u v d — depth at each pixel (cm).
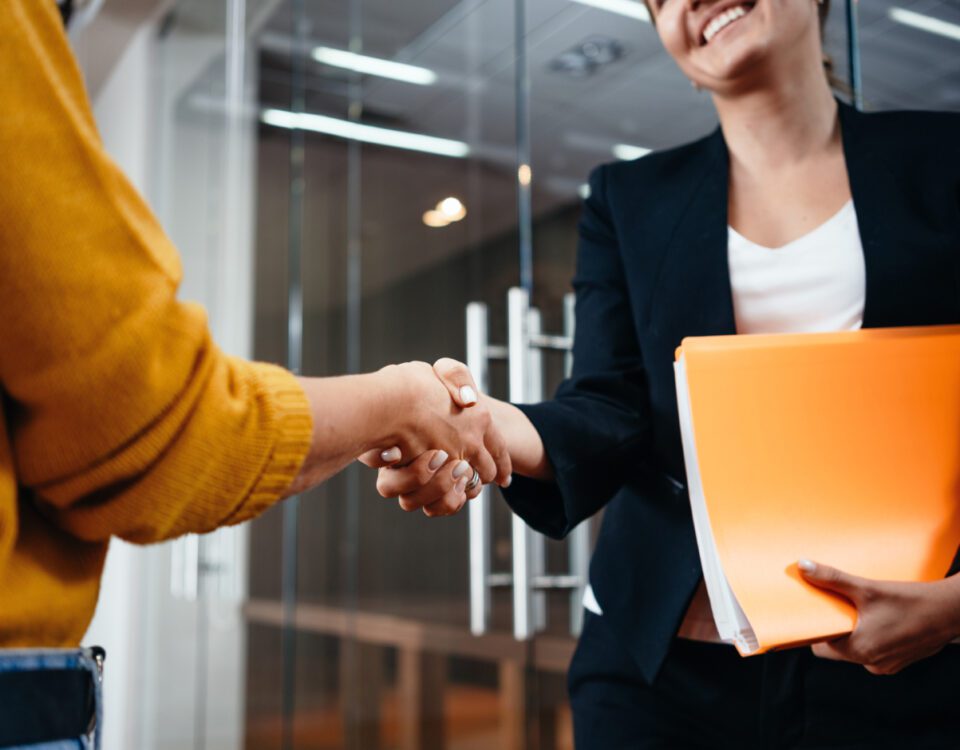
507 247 230
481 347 225
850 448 86
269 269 327
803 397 87
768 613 76
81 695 57
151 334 55
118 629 358
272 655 312
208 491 58
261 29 336
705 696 98
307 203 312
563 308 202
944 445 85
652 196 110
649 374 106
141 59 390
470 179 244
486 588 214
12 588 55
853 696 91
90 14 375
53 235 52
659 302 105
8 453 55
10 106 52
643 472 106
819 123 101
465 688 240
